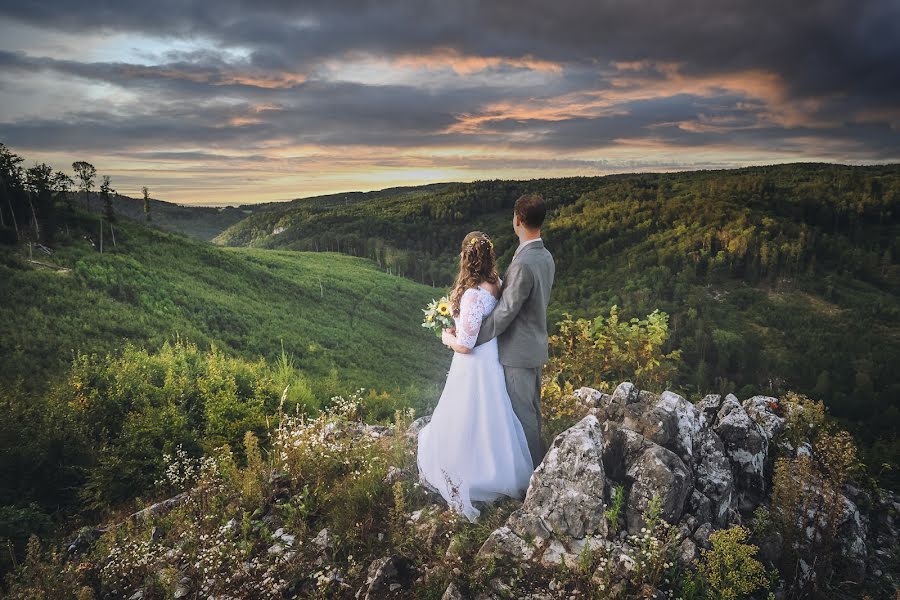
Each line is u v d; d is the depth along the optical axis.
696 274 140.00
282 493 3.72
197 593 2.90
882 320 118.81
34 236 67.06
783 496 2.84
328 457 3.89
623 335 5.88
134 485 6.54
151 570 3.18
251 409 9.04
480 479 3.13
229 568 2.95
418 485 3.35
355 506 3.16
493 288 3.06
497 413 3.13
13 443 7.09
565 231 182.38
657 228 168.38
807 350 107.75
